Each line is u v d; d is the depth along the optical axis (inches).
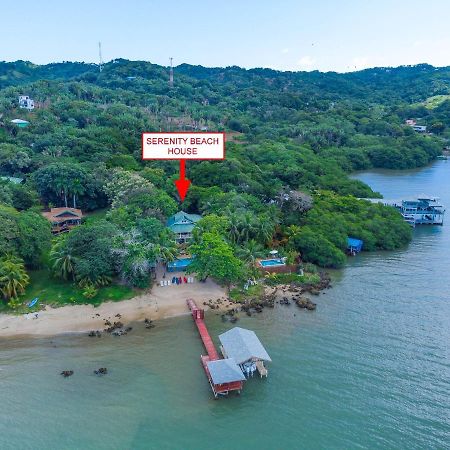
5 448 1670.8
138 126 6540.4
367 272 3255.4
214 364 1983.3
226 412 1849.2
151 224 3100.4
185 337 2393.0
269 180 4869.6
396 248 3789.4
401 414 1836.9
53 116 6732.3
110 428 1763.0
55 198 4217.5
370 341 2346.2
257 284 2987.2
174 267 3090.6
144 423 1787.6
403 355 2223.2
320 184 5078.7
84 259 2728.8
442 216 4596.5
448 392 1959.9
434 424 1785.2
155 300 2748.5
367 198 4918.8
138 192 3715.6
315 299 2832.2
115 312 2608.3
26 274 2760.8
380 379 2043.6
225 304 2738.7
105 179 4306.1
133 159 4975.4
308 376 2064.5
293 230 3555.6
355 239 3703.3
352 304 2760.8
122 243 2822.3
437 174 7244.1
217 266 2748.5
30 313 2556.6
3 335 2369.6
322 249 3344.0
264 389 1982.0
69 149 5068.9
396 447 1680.6
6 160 4569.4
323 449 1672.0
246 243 3193.9
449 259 3528.5
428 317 2598.4
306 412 1849.2
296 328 2479.1
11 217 2871.6
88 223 3309.5
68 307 2625.5
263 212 3713.1
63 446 1680.6
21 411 1854.1
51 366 2139.5
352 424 1788.9
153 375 2076.8
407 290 2955.2
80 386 2000.5
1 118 6122.1
